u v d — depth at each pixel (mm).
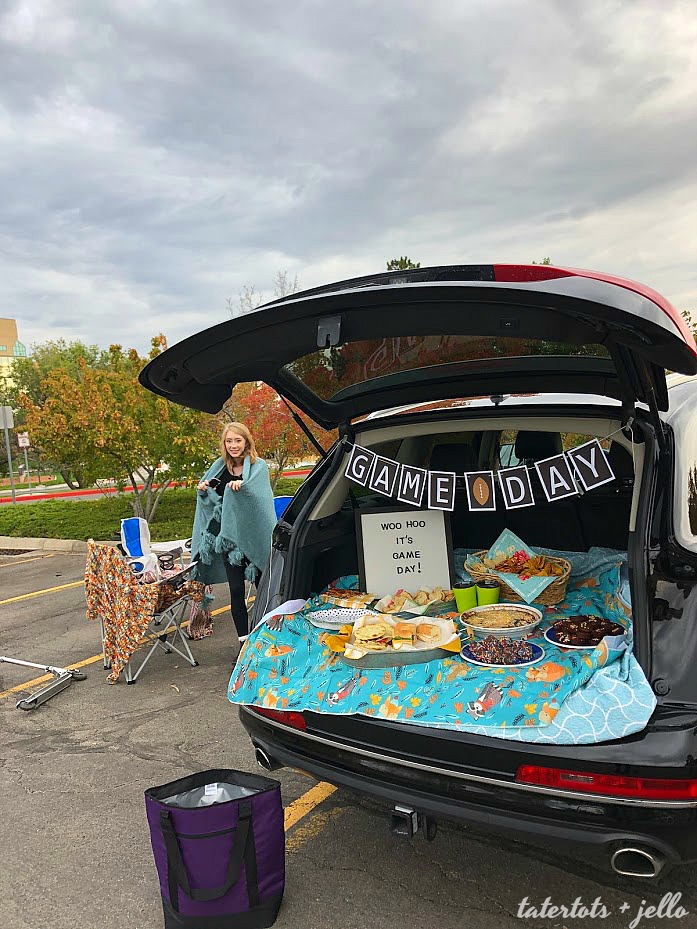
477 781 2016
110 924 2373
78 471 12570
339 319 2035
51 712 4223
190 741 3729
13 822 3021
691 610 1996
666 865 1886
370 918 2299
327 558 3184
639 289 1939
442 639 2490
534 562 2969
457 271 2000
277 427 10977
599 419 2693
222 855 2227
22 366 55375
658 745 1826
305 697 2395
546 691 2127
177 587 4867
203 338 2291
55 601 7305
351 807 2988
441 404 3051
